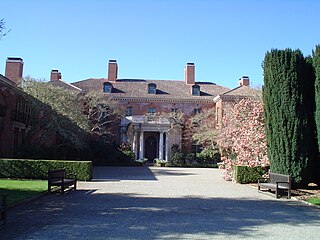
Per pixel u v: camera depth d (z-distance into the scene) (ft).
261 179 56.65
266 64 47.32
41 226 22.97
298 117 44.65
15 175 57.93
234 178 59.00
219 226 23.75
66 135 80.07
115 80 143.02
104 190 44.98
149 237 20.34
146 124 125.90
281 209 31.60
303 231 22.68
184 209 30.78
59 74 132.05
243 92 120.78
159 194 41.83
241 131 59.11
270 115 46.44
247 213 29.22
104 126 128.88
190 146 130.72
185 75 149.28
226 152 68.39
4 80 71.15
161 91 139.23
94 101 113.09
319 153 44.14
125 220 25.26
